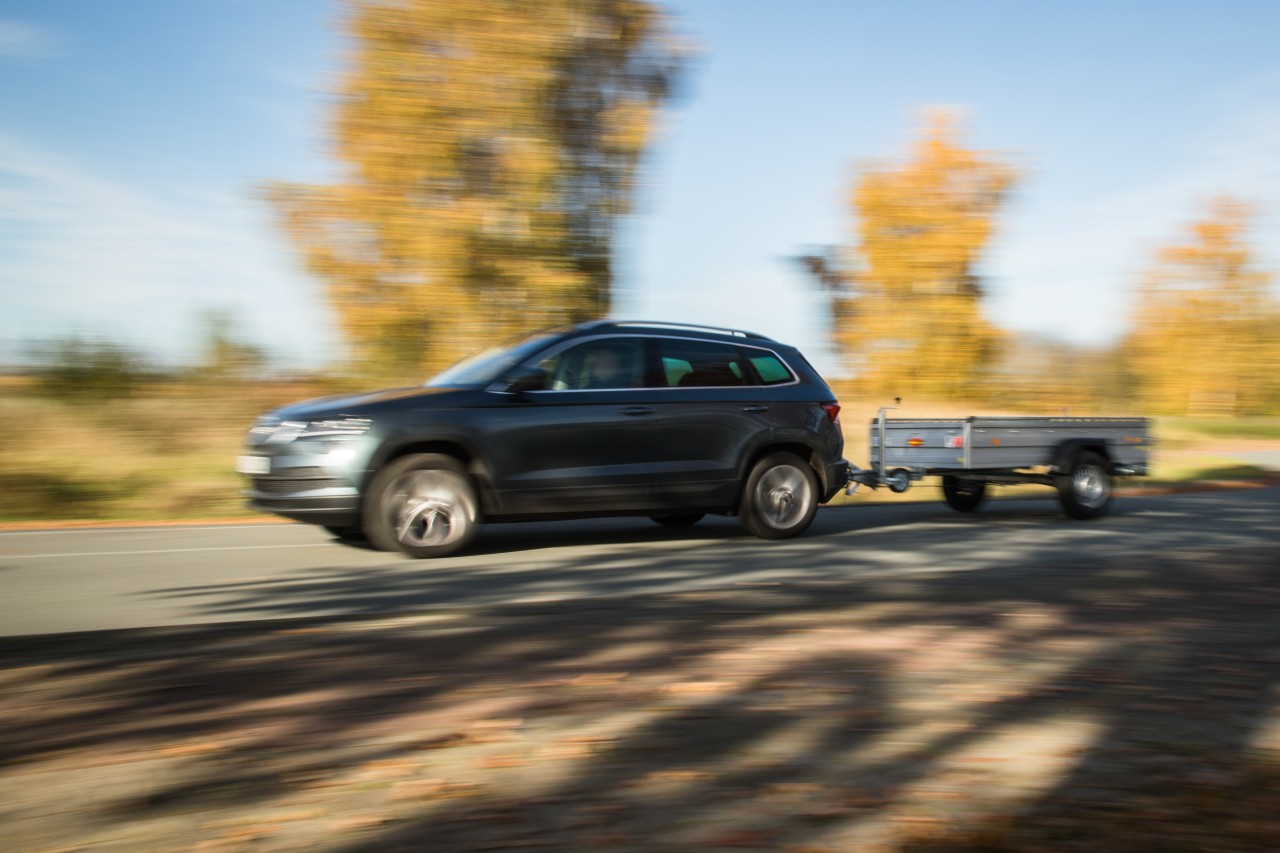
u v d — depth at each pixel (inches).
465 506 324.5
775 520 373.4
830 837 113.6
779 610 238.8
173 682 175.3
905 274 1238.9
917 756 140.9
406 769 134.3
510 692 169.6
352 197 665.0
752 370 377.4
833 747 144.3
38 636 210.7
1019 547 357.1
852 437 574.2
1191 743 148.0
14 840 113.0
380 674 180.7
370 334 677.3
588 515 347.3
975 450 433.7
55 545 355.6
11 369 561.0
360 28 652.1
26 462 499.5
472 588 270.4
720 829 115.9
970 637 211.8
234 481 521.3
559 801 124.0
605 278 700.0
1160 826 116.9
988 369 1232.8
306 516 313.6
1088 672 185.9
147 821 118.0
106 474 510.6
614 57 684.1
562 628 218.5
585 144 688.4
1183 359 1827.0
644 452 350.6
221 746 142.9
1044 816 119.8
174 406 583.8
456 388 333.4
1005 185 1262.3
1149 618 234.1
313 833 114.6
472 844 111.8
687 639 208.2
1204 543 371.9
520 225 681.0
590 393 345.7
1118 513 483.8
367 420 315.9
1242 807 123.1
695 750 142.3
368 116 666.8
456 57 661.9
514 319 682.8
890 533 396.8
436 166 660.1
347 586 272.4
